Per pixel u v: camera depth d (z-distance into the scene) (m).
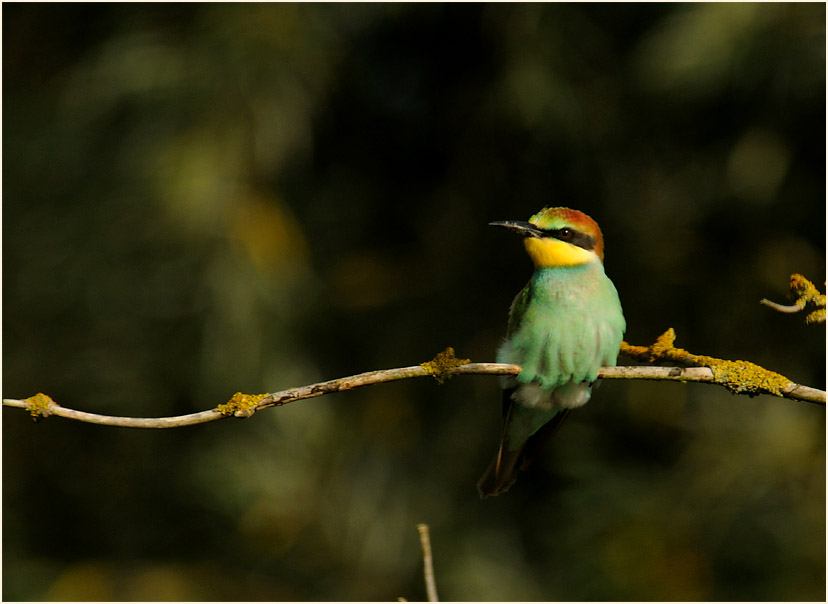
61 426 12.89
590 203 12.24
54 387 12.45
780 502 10.67
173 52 11.68
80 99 11.81
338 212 12.88
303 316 11.84
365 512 11.87
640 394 11.52
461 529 11.88
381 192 13.31
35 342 12.45
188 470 12.14
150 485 12.80
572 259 6.84
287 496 11.75
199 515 12.53
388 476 12.05
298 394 5.57
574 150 11.90
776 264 11.38
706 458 11.06
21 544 12.88
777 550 10.53
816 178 11.14
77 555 12.95
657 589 10.59
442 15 12.77
